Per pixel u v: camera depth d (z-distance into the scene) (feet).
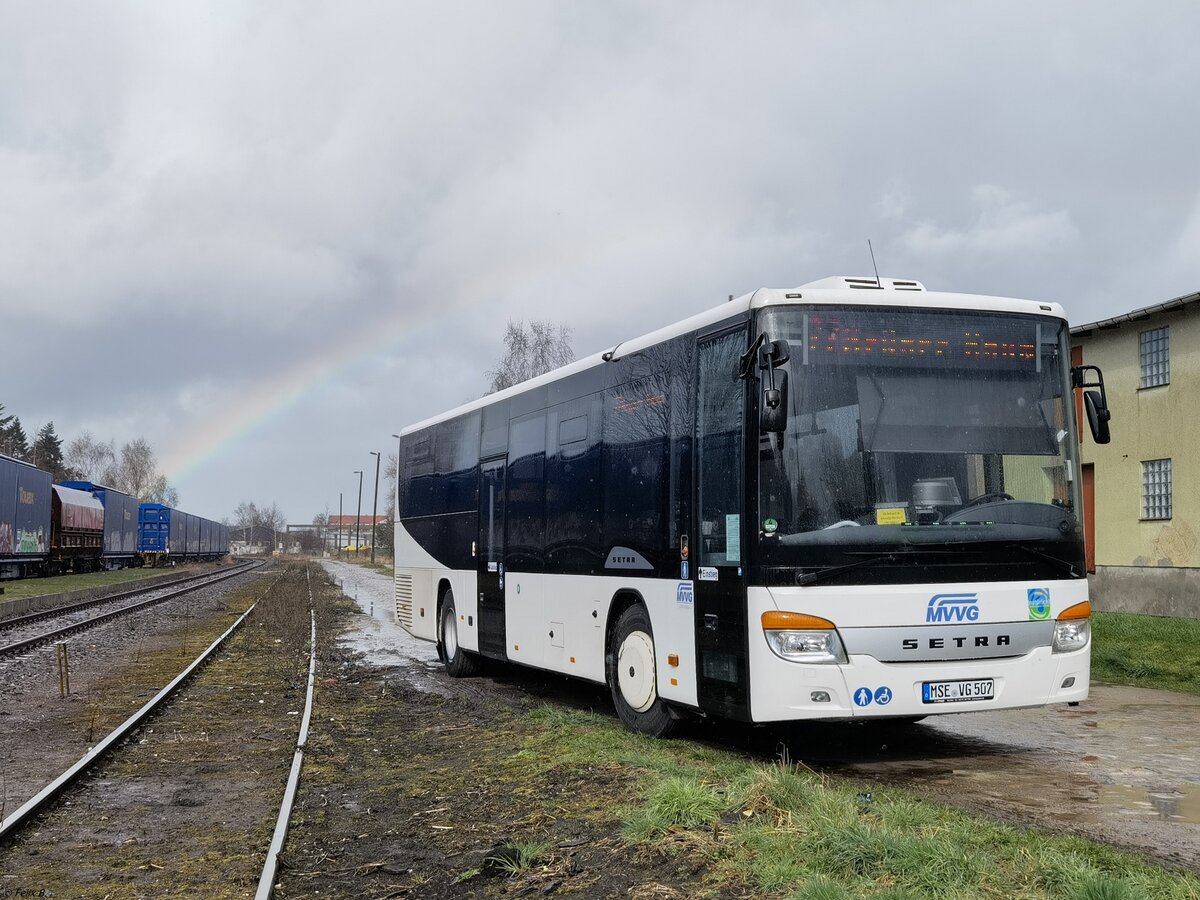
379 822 23.13
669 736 30.81
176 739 34.06
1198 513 72.08
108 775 28.55
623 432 32.99
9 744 33.22
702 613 27.73
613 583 33.01
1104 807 22.33
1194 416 72.43
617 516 32.99
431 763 29.22
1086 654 26.71
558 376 38.29
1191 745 29.91
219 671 52.65
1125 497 78.79
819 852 17.39
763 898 16.07
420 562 54.08
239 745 33.06
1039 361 27.40
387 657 60.64
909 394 26.20
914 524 25.48
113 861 20.63
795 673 24.64
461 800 24.40
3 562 128.88
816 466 25.32
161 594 124.36
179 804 25.39
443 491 50.75
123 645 66.39
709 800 20.51
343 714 38.73
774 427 24.62
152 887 18.99
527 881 18.07
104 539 194.70
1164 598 67.92
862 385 26.00
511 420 42.42
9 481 128.67
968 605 25.52
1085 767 26.81
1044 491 26.71
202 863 20.47
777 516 25.21
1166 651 47.91
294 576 200.95
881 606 24.97
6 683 47.98
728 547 26.63
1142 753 28.73
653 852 18.57
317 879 19.25
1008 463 26.50
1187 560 72.84
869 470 25.54
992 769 26.61
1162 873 16.63
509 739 31.68
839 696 24.62
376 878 19.15
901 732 32.32
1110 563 79.82
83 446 499.10
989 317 27.17
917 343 26.50
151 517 239.50
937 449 26.03
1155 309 73.82
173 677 50.24
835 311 26.23
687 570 28.58
